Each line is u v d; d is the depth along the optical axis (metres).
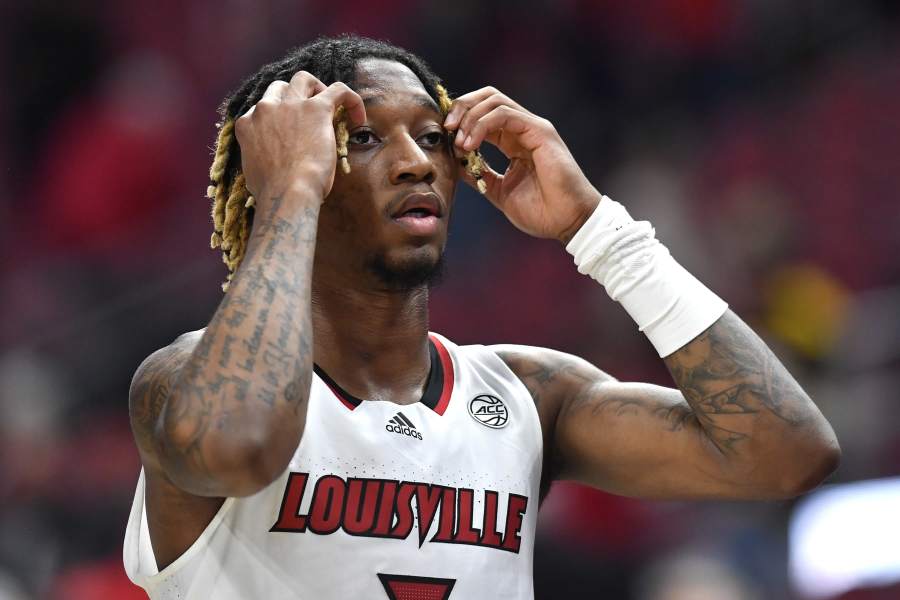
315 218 8.77
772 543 22.50
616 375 29.56
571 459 10.40
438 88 10.07
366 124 9.41
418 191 9.41
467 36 37.62
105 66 38.59
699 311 9.81
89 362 28.80
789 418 9.59
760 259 32.25
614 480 10.33
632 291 9.93
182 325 29.02
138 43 38.75
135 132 36.28
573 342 30.84
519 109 10.20
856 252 33.94
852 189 35.09
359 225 9.38
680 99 37.44
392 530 8.91
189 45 38.19
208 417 7.97
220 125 10.23
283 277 8.49
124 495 25.95
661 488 10.15
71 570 23.81
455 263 32.03
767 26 38.50
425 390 9.73
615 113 37.22
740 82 37.72
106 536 25.09
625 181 35.34
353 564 8.76
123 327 29.00
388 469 9.05
